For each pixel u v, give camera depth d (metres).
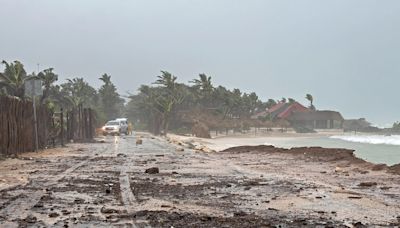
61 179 14.93
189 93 100.81
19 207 10.04
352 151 24.00
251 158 24.38
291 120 128.12
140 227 8.16
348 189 12.80
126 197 11.43
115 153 27.92
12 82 48.59
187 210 9.78
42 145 30.41
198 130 79.50
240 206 10.30
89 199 11.11
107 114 115.25
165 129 75.19
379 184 13.89
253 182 14.23
